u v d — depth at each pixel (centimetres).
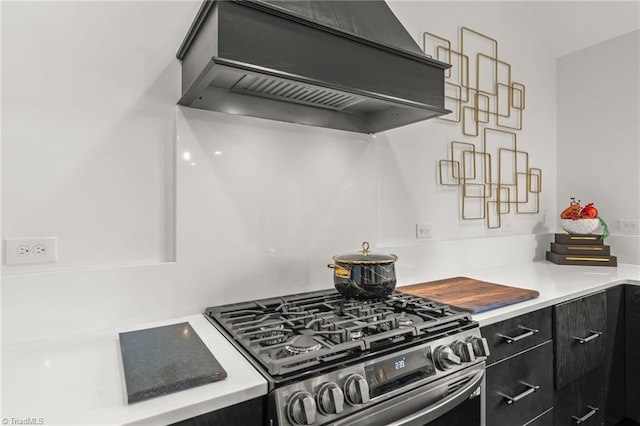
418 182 193
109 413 65
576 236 235
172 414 67
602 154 248
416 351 97
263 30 98
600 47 247
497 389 123
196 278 126
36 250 105
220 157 130
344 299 136
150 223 122
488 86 226
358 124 164
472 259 211
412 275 183
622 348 183
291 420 75
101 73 114
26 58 104
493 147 230
